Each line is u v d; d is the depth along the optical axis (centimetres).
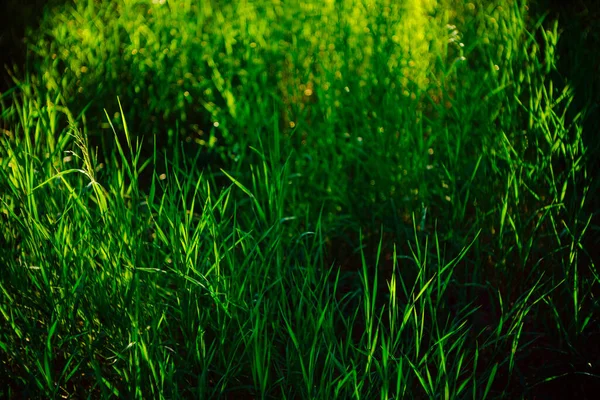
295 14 525
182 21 514
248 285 281
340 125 388
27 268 255
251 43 465
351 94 399
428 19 494
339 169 364
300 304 247
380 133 361
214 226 257
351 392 239
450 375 255
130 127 424
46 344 227
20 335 240
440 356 229
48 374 223
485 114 364
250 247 276
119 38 505
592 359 270
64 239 254
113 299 244
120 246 249
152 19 516
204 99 447
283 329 273
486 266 323
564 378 265
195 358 244
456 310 298
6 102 419
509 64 370
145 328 239
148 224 270
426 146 358
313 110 391
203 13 531
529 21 443
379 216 348
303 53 459
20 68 457
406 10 495
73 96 423
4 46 472
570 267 286
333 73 403
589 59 388
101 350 253
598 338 281
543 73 388
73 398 248
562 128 317
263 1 542
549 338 279
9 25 502
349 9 514
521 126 362
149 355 229
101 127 420
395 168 356
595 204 337
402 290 311
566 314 288
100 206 256
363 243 343
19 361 235
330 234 344
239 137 391
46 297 248
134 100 436
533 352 278
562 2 452
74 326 241
